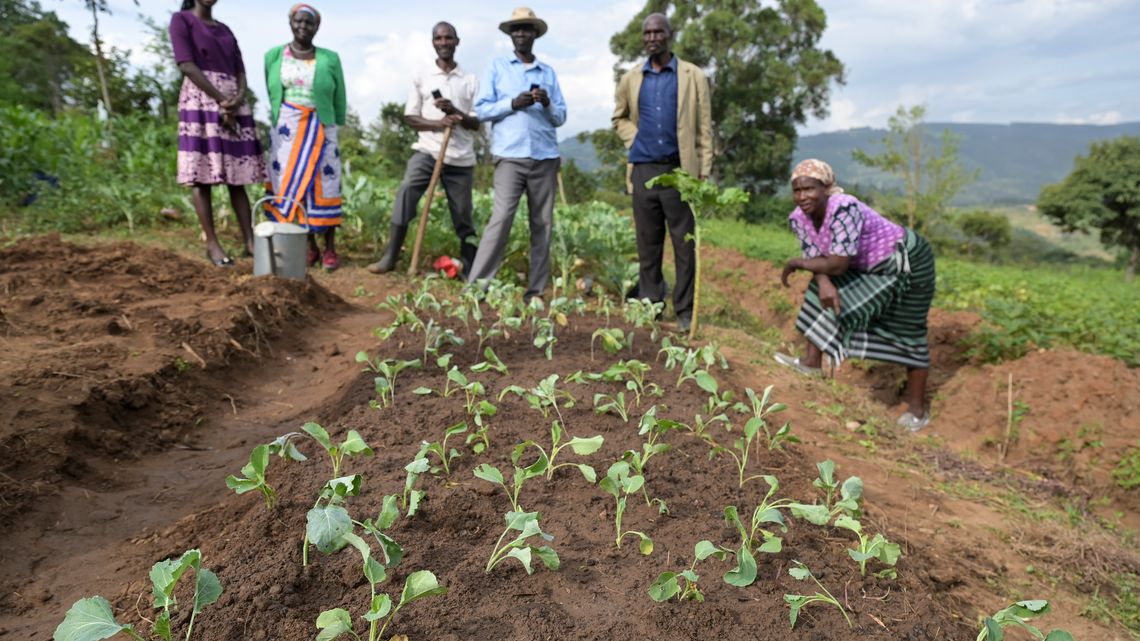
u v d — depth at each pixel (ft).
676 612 6.20
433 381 11.90
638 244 19.25
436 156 21.75
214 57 19.42
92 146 34.83
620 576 6.72
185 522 7.92
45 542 7.49
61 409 9.71
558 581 6.56
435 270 23.44
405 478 8.27
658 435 9.89
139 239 23.79
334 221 22.12
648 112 17.97
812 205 15.56
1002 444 15.67
